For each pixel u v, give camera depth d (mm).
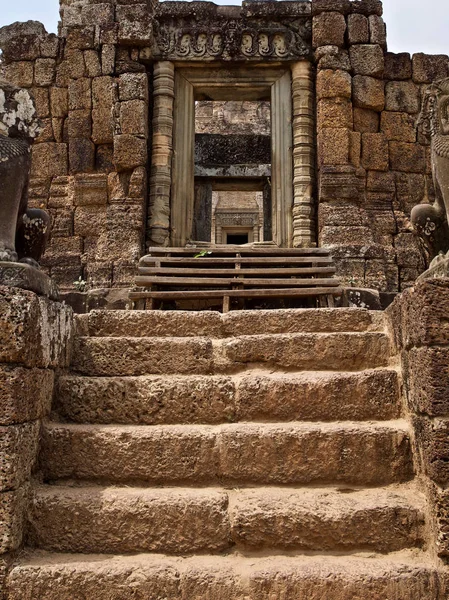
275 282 6504
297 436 3236
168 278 6566
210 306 7090
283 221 9320
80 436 3227
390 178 9266
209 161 13844
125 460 3203
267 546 2910
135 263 8766
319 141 9109
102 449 3211
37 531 2912
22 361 2855
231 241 23000
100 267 8797
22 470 2867
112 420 3488
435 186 4004
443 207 4012
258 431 3252
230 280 6535
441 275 3426
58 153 9367
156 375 3775
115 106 9156
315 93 9508
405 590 2648
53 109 9406
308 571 2691
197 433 3246
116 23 9305
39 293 3436
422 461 3027
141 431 3254
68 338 3744
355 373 3588
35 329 3023
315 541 2902
